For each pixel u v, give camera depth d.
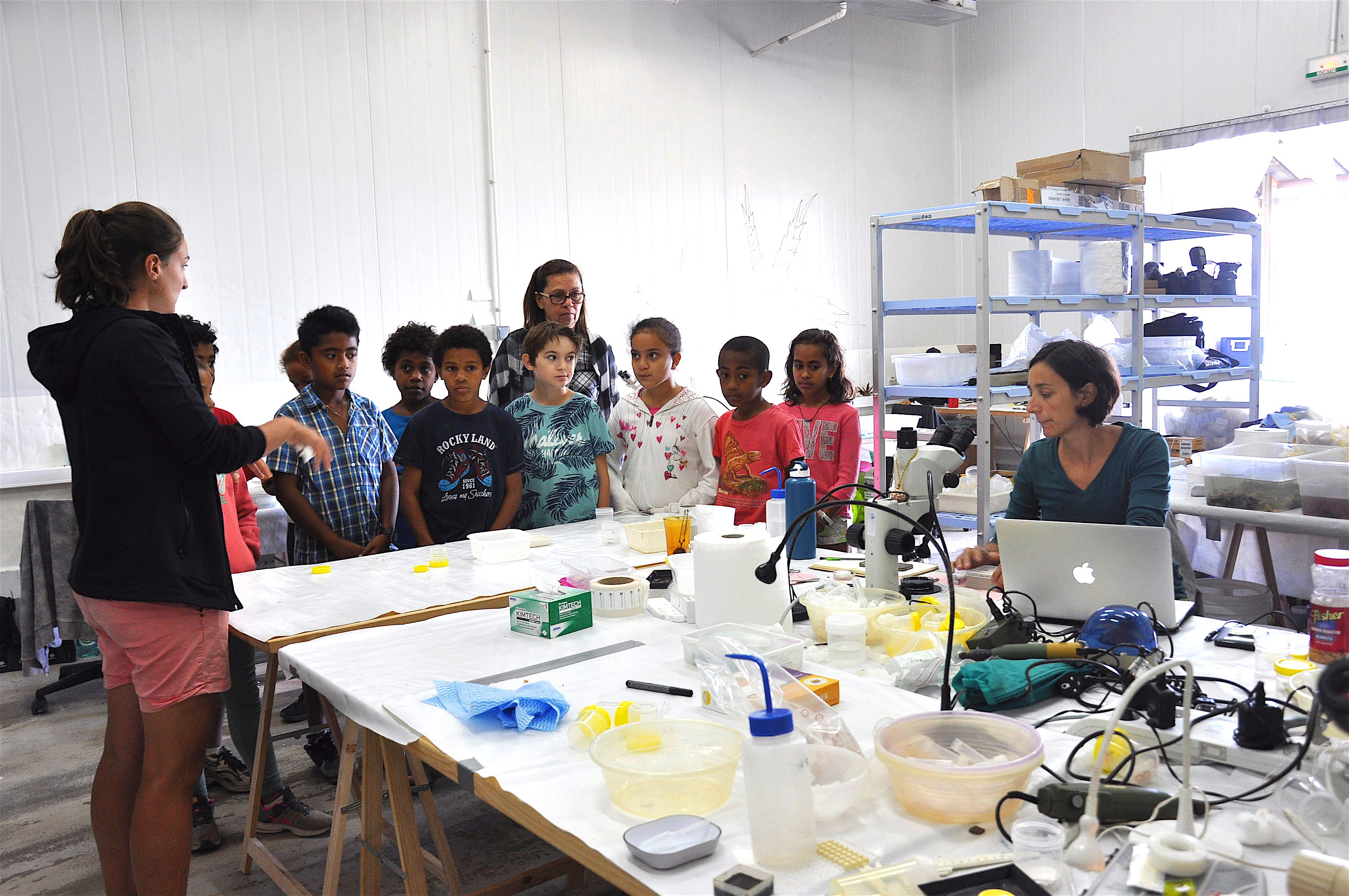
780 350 6.35
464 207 5.04
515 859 2.27
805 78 6.34
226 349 4.39
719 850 0.98
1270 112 5.45
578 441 2.98
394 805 1.58
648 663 1.57
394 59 4.77
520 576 2.22
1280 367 5.50
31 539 3.38
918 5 5.48
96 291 1.55
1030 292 3.76
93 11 3.99
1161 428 5.36
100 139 4.04
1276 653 1.43
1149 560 1.61
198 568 1.60
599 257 5.54
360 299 4.74
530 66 5.21
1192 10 5.75
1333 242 5.27
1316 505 2.99
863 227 6.72
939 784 1.01
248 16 4.36
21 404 3.94
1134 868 0.90
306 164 4.55
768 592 1.70
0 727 3.29
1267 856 0.93
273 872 2.04
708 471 3.00
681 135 5.82
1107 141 6.24
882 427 3.79
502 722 1.32
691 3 5.80
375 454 2.98
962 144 7.12
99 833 1.75
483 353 2.79
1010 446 5.41
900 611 1.70
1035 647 1.41
